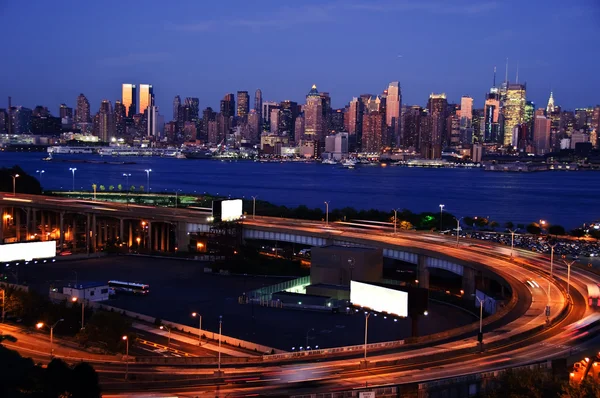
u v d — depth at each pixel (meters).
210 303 175.25
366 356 111.50
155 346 134.62
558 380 88.19
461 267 189.88
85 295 171.75
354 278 191.75
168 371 109.75
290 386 96.19
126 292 184.62
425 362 106.19
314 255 197.50
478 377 91.88
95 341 127.62
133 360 120.56
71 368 98.94
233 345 136.12
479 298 173.00
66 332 142.12
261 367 109.88
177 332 145.62
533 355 107.69
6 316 153.25
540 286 162.38
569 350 110.19
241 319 158.62
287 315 163.00
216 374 105.94
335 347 133.12
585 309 140.88
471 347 113.69
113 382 103.25
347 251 192.62
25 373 86.19
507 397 86.75
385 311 159.25
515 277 171.38
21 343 132.38
